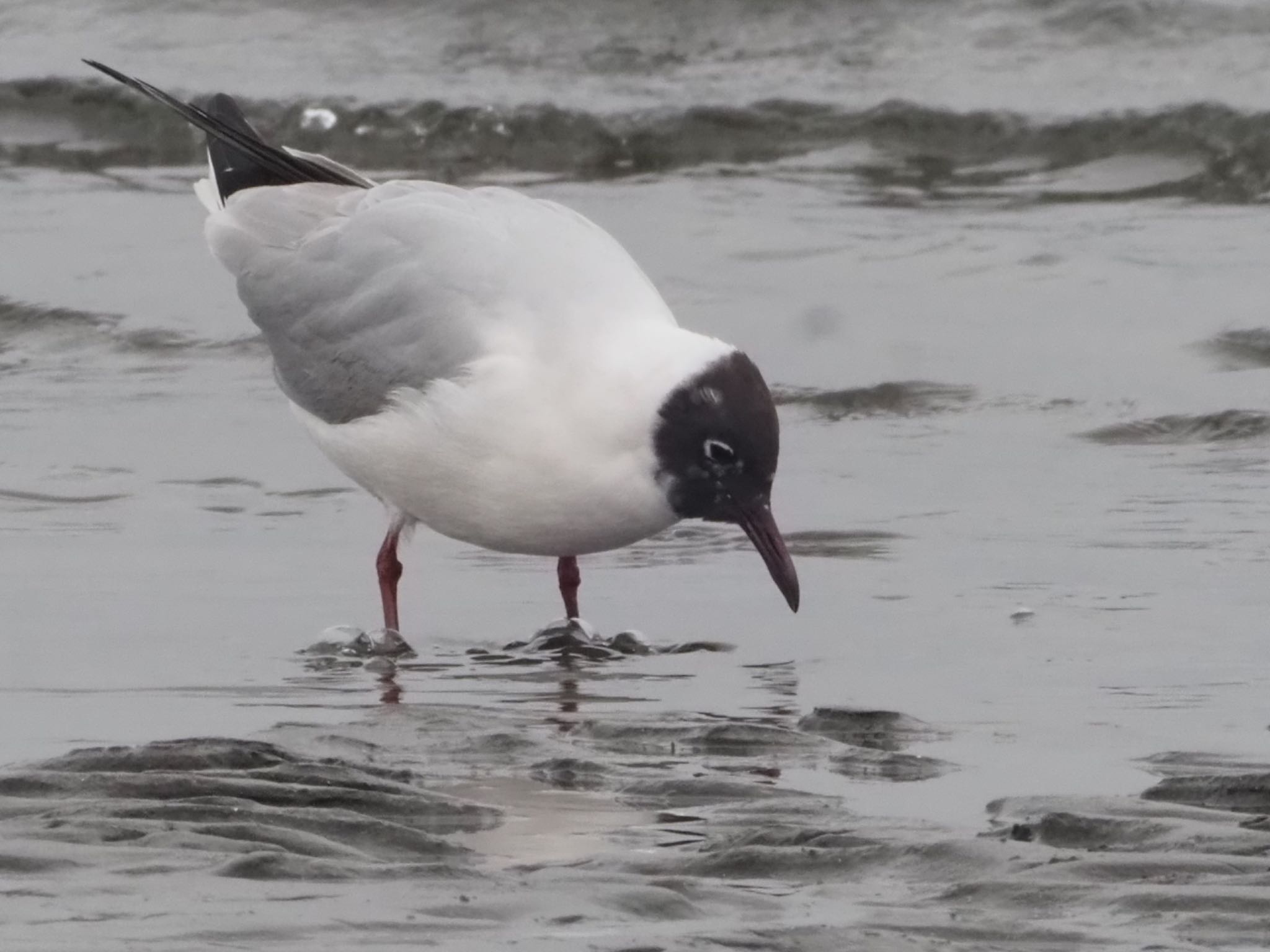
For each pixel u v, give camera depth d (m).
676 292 20.52
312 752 9.46
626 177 26.02
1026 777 9.10
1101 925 7.06
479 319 11.73
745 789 8.86
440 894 7.35
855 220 23.14
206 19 30.08
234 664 11.40
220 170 13.70
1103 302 19.97
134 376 18.69
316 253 12.69
